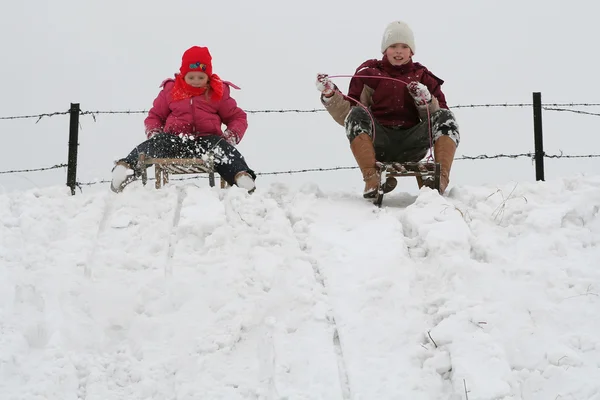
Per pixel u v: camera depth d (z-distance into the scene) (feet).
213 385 17.57
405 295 19.67
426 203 23.82
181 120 28.81
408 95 27.81
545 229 22.56
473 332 18.39
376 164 25.75
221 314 19.40
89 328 19.19
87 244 22.29
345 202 25.79
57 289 20.22
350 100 27.86
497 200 24.45
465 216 23.44
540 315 19.13
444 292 19.80
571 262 21.11
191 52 28.91
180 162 26.63
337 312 19.24
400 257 21.04
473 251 21.59
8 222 23.20
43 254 21.77
